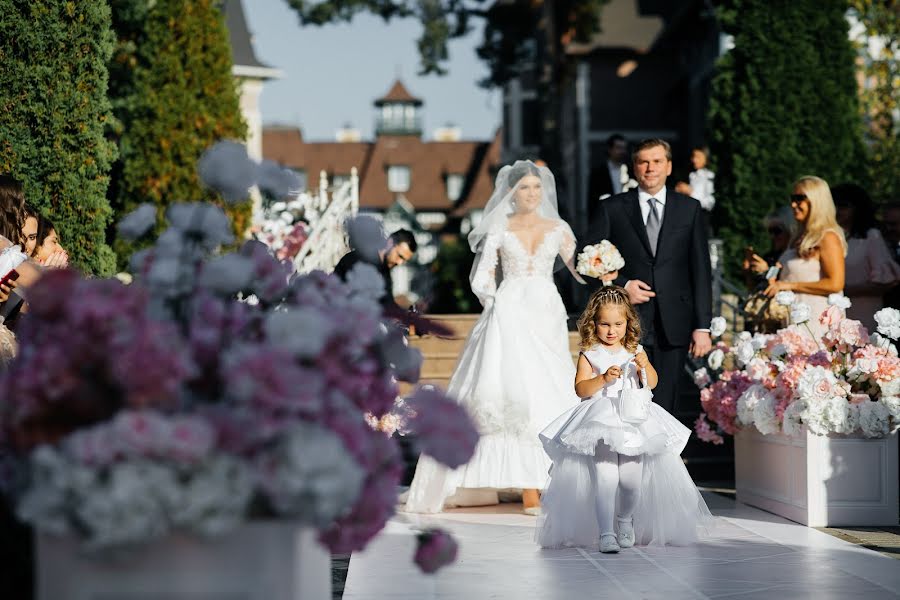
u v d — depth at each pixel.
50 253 8.06
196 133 18.08
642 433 7.46
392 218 92.69
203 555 3.00
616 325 7.62
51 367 3.02
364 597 6.08
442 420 3.42
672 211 9.34
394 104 110.62
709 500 10.15
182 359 3.05
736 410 9.27
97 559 2.92
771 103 17.70
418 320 3.81
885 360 8.33
